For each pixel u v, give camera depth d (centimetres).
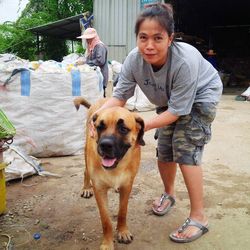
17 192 205
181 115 145
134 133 141
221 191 205
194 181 157
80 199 196
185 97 141
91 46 367
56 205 189
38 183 219
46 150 265
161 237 158
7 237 157
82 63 340
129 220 173
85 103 210
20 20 1005
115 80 450
